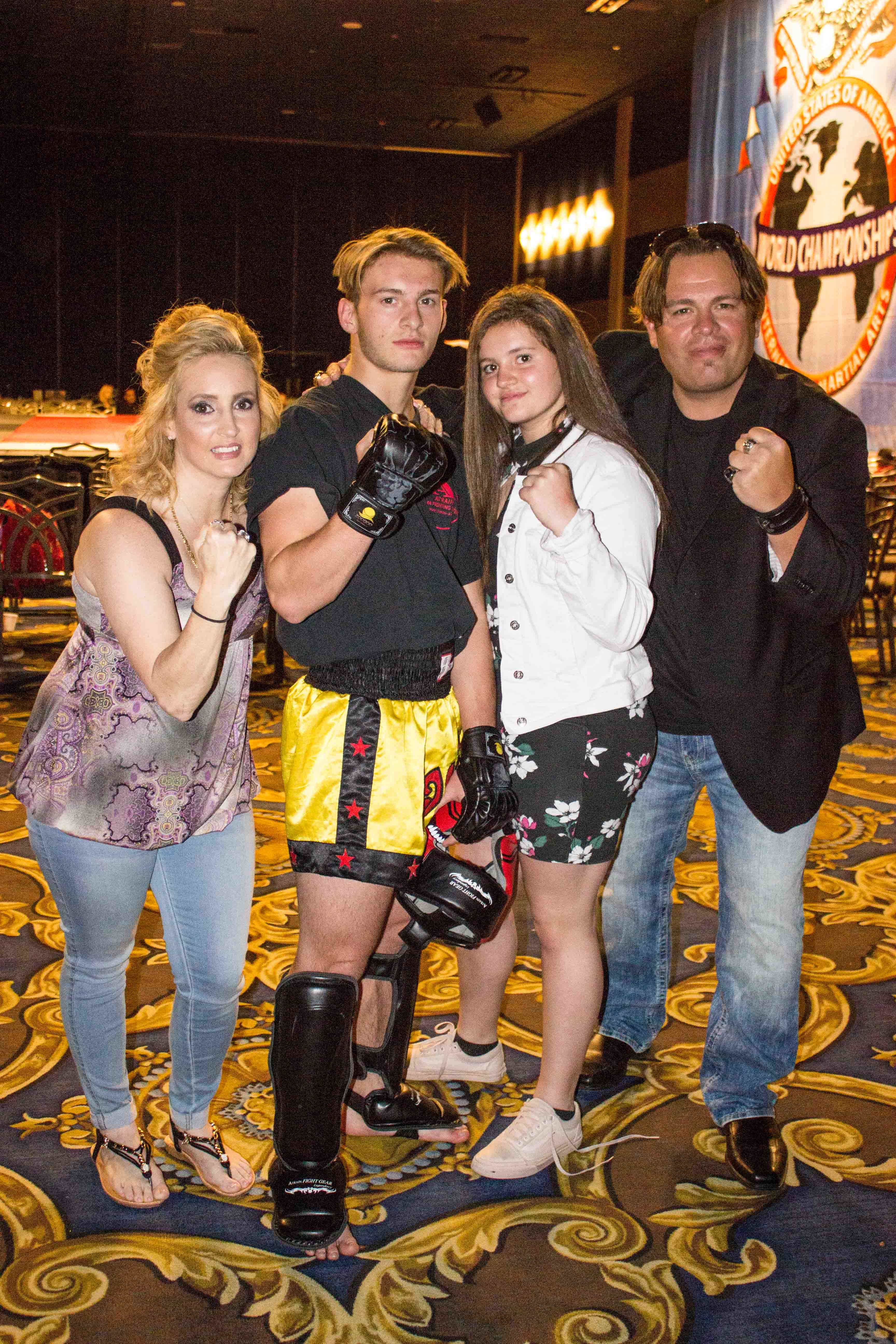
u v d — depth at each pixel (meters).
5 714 5.00
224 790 1.76
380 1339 1.61
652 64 12.20
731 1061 2.07
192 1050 1.86
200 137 16.28
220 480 1.70
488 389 1.90
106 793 1.66
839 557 1.80
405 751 1.77
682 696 2.07
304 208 16.81
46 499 5.25
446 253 1.79
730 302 1.88
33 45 11.91
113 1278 1.72
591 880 1.94
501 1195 1.95
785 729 1.92
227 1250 1.79
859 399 7.96
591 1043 2.34
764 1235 1.85
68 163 16.11
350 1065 1.80
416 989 2.10
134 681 1.66
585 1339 1.61
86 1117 2.13
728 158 9.26
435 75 12.87
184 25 11.19
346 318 1.84
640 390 2.10
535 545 1.88
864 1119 2.19
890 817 4.07
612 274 14.20
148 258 16.61
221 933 1.80
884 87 7.52
